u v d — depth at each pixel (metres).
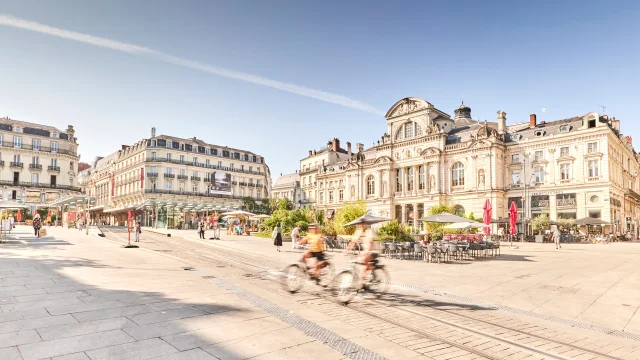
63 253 17.53
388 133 60.44
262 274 12.80
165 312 7.37
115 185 82.31
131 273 12.11
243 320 7.05
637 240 45.84
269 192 101.31
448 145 52.38
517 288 11.30
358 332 6.68
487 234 34.25
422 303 9.16
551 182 44.84
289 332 6.48
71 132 78.12
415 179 55.88
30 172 70.94
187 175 73.06
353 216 28.17
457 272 14.49
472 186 49.41
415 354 5.73
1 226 23.52
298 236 24.97
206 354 5.33
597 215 41.25
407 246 19.06
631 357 5.89
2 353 5.13
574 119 46.62
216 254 19.75
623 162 51.16
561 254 23.66
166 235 35.41
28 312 7.11
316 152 79.81
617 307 9.09
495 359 5.64
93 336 5.89
